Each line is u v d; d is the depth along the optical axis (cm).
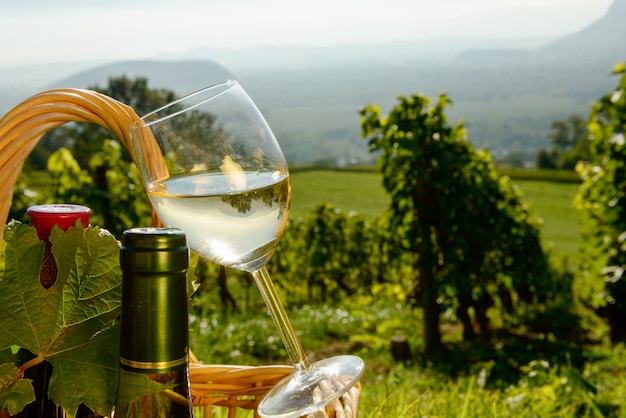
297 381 110
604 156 774
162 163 99
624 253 794
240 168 99
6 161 101
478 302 1029
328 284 1441
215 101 101
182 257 68
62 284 88
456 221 828
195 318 857
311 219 1380
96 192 789
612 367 621
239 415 172
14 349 102
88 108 106
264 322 946
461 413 207
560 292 1358
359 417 169
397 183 810
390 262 860
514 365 724
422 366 713
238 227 100
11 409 84
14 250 87
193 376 121
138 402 78
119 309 89
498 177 1041
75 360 88
